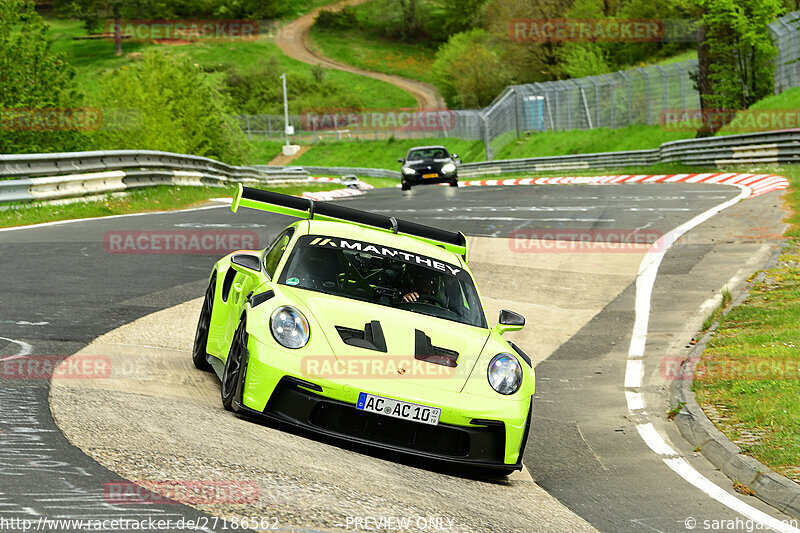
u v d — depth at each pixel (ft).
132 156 295.89
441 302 81.05
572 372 116.78
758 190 284.61
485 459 69.62
